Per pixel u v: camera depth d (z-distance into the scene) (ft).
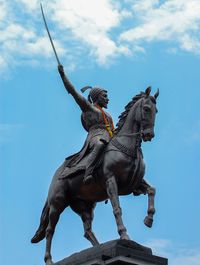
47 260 50.60
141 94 49.39
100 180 49.03
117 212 46.32
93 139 50.47
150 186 48.06
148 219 46.96
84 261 46.29
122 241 44.91
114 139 48.85
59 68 51.03
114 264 43.73
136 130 48.39
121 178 47.83
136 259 44.14
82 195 51.19
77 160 50.90
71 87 51.11
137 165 47.83
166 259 45.42
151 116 47.62
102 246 45.62
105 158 48.24
